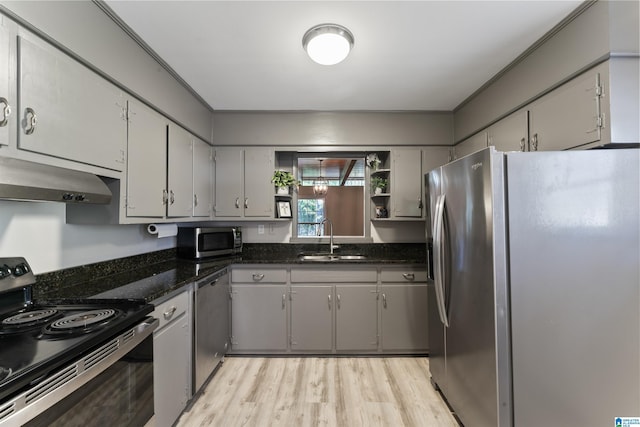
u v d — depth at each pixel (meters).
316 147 2.90
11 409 0.70
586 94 1.44
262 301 2.59
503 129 2.10
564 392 1.28
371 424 1.73
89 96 1.33
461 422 1.66
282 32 1.62
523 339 1.29
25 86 1.03
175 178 2.13
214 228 2.70
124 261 2.02
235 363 2.47
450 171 1.70
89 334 0.99
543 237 1.28
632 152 1.25
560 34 1.58
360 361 2.51
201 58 1.89
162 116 1.97
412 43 1.73
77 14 1.25
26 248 1.36
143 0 1.35
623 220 1.25
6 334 0.99
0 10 0.97
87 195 1.24
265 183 2.90
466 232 1.53
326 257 2.93
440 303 1.79
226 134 2.87
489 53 1.84
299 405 1.90
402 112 2.89
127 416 1.16
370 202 3.17
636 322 1.24
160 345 1.50
